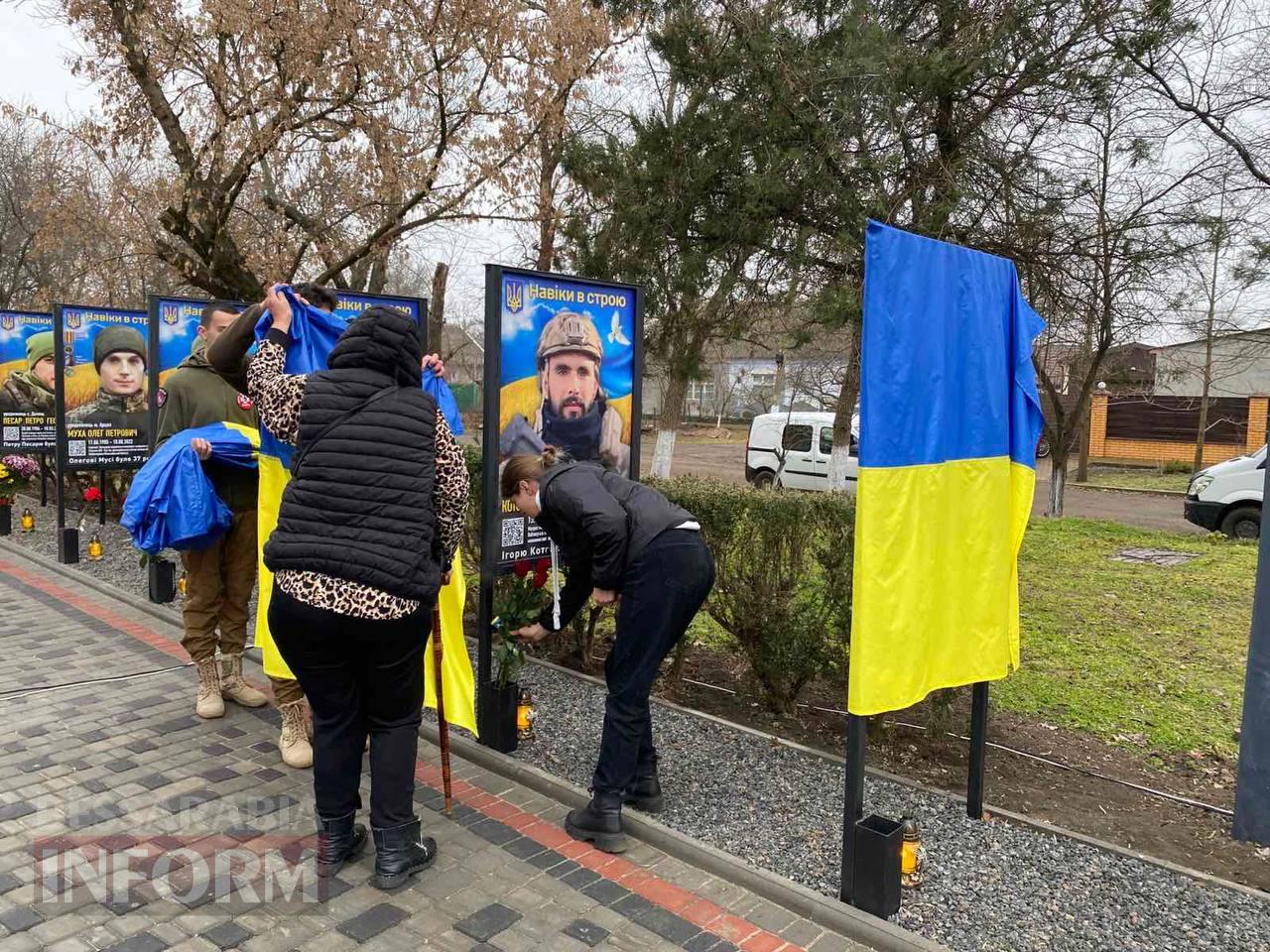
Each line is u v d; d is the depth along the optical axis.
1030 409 3.54
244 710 4.66
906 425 2.92
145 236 11.64
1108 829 3.90
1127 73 9.02
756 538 4.70
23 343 10.13
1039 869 3.35
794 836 3.50
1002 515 3.49
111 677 5.13
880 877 2.90
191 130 10.83
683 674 5.68
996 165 9.57
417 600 2.87
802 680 4.86
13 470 11.41
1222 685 5.97
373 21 9.64
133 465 8.64
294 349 3.66
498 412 4.20
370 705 3.02
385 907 2.92
